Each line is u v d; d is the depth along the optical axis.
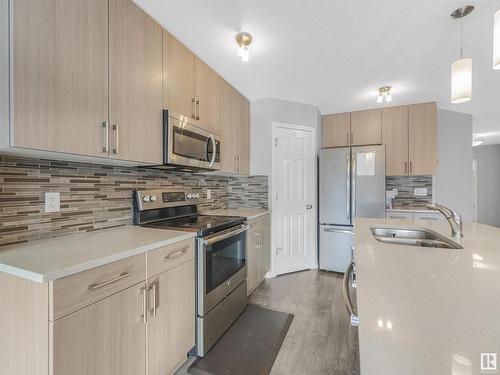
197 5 1.53
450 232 1.69
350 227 3.26
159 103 1.69
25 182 1.31
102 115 1.32
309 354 1.72
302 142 3.41
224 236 1.87
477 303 0.66
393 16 1.62
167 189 2.26
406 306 0.65
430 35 1.81
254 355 1.71
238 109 2.87
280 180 3.26
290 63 2.24
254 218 2.60
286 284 2.93
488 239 1.47
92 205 1.64
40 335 0.90
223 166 2.51
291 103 3.30
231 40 1.89
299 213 3.39
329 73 2.45
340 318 2.17
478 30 1.75
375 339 0.51
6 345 0.98
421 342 0.49
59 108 1.13
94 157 1.32
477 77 2.48
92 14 1.27
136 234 1.56
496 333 0.52
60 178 1.46
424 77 2.52
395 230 1.92
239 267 2.21
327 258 3.38
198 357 1.68
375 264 1.00
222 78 2.52
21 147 1.00
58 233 1.45
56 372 0.89
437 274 0.88
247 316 2.21
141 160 1.55
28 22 1.03
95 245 1.27
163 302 1.39
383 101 3.24
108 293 1.08
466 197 3.66
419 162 3.31
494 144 6.27
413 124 3.35
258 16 1.62
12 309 0.96
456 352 0.46
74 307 0.95
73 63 1.19
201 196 2.79
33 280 0.88
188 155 1.92
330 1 1.49
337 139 3.74
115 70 1.39
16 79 0.99
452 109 3.60
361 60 2.19
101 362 1.05
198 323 1.68
